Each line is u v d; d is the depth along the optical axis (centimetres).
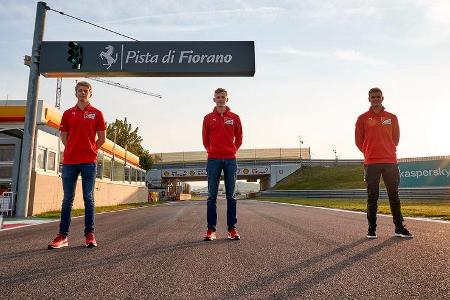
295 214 749
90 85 361
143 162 3797
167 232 429
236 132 407
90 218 323
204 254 268
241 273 206
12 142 990
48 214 912
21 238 388
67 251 289
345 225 486
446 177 1905
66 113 354
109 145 1761
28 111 876
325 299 156
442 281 182
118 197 1862
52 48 945
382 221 555
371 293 164
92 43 1042
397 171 374
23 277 200
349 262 231
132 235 399
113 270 216
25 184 845
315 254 261
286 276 197
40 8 936
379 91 395
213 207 363
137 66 1051
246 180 6606
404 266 217
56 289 176
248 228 454
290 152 5016
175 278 196
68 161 340
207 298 160
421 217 633
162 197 4472
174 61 1072
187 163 5028
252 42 1099
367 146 389
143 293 168
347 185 3609
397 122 396
